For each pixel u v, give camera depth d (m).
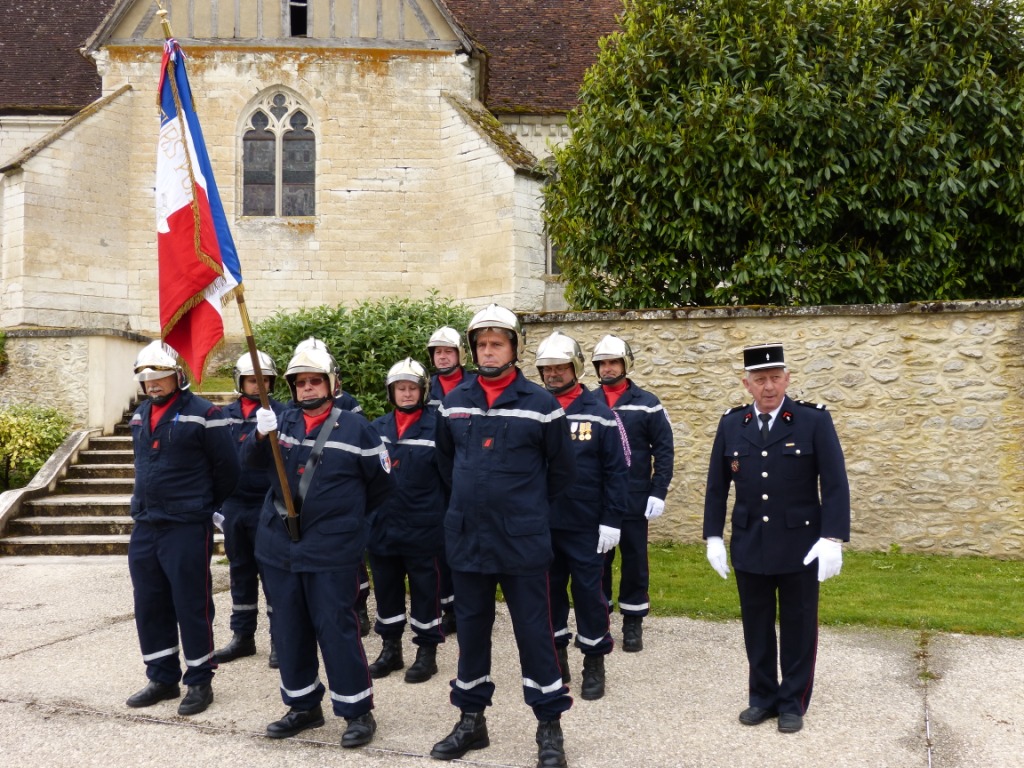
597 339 10.01
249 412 7.11
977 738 4.72
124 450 12.89
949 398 8.97
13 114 20.50
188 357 5.23
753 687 5.03
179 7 19.55
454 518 4.69
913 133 9.48
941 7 9.85
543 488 4.73
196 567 5.33
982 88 9.55
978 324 8.89
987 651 6.09
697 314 9.66
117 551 10.30
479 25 22.80
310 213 19.94
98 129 18.91
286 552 4.84
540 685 4.51
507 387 4.77
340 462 4.89
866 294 9.80
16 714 5.21
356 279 19.70
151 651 5.39
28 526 10.66
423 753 4.67
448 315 9.61
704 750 4.62
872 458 9.18
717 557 5.07
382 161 19.78
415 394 6.15
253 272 19.61
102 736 4.89
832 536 4.73
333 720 5.17
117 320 19.17
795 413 4.95
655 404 6.73
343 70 19.73
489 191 18.91
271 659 6.19
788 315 9.41
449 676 5.95
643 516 6.47
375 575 6.02
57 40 22.09
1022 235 9.74
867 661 5.93
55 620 7.38
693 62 9.86
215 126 19.64
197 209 5.15
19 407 13.00
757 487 4.93
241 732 4.96
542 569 4.61
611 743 4.73
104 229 19.02
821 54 9.70
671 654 6.22
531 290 18.73
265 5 19.72
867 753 4.56
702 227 9.73
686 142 9.59
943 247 9.63
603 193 10.23
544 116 20.89
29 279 18.05
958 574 8.20
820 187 9.68
